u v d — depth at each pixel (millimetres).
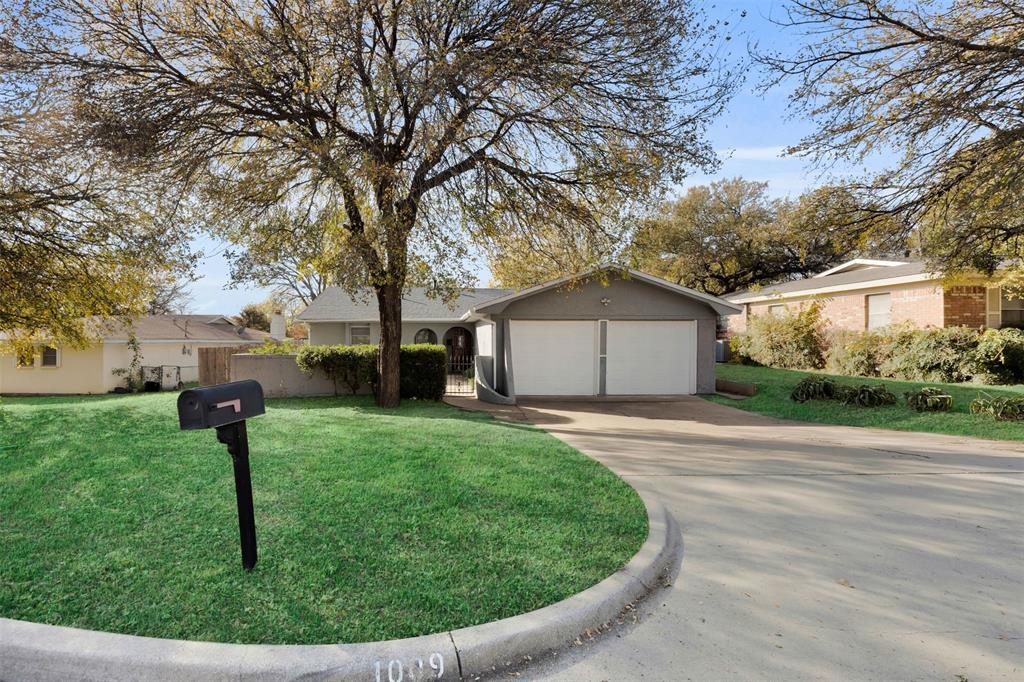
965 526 4598
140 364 24062
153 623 2789
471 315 16281
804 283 22375
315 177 10047
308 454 6293
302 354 13055
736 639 2924
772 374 17438
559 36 9023
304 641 2672
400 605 3025
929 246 10828
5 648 2527
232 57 8414
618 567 3562
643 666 2688
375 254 9586
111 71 8750
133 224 10586
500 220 10773
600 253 11203
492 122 10438
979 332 14102
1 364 21875
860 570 3754
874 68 8969
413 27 9328
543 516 4469
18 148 9055
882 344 15539
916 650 2824
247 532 3381
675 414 11672
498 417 10664
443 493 4914
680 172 9430
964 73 8383
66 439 6914
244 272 10297
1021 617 3152
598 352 14805
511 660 2738
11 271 9945
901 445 8008
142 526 4035
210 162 9898
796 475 6195
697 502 5188
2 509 4332
